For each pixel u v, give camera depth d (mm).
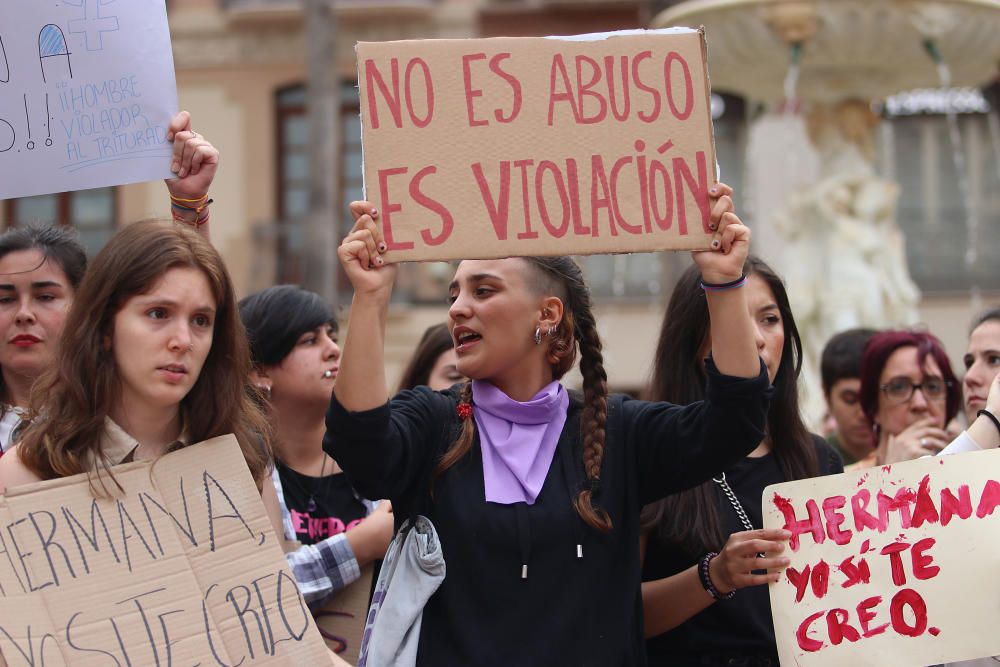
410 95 4824
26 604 4414
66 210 27422
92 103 5465
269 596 4645
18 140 5445
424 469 5004
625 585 4953
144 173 5461
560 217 4812
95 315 4629
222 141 27984
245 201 27891
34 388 4785
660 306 26750
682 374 6047
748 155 26297
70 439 4605
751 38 13578
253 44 27938
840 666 5172
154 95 5480
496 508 4879
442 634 4816
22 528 4469
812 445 6062
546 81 4883
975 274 27016
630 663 4891
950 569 5262
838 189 14555
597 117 4879
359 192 27141
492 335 5078
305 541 6301
